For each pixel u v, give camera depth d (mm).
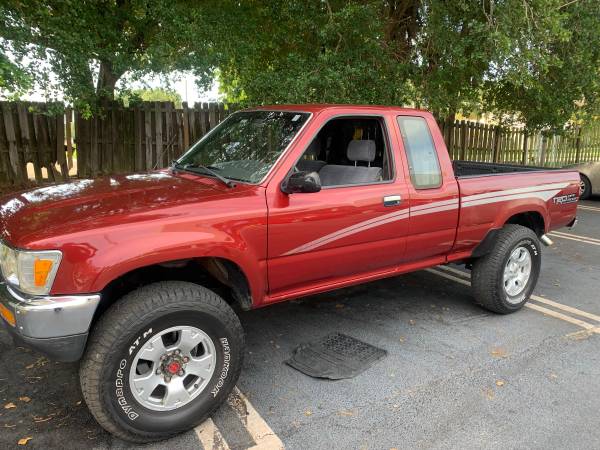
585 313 4855
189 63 7613
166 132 9617
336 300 5078
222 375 2961
